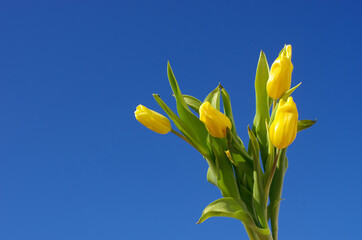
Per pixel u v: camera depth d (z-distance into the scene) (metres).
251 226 1.13
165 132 1.16
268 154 1.16
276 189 1.17
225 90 1.23
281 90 1.13
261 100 1.19
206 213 1.10
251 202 1.17
